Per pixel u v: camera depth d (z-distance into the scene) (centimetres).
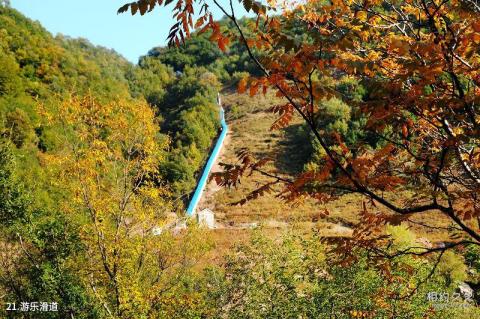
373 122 338
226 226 3678
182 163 4756
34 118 3891
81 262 1183
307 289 1284
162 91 9206
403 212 337
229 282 1388
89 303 1126
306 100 300
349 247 417
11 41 5481
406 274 944
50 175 1259
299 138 5584
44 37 6725
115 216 1228
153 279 1291
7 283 1148
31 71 5181
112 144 1230
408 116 362
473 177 360
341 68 338
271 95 8256
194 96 7950
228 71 10681
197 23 298
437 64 305
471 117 320
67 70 5862
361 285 1155
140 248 1195
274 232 2991
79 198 1139
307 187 339
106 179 1237
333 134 331
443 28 383
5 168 1144
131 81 9544
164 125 7038
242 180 4616
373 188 362
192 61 11850
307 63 271
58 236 1154
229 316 1302
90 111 1181
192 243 1307
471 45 317
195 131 6081
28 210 1133
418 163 371
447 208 338
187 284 1399
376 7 492
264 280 1296
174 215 1346
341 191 346
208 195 4609
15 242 1178
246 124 7025
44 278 1078
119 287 1135
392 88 313
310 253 1333
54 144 3594
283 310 1219
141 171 1248
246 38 293
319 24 462
